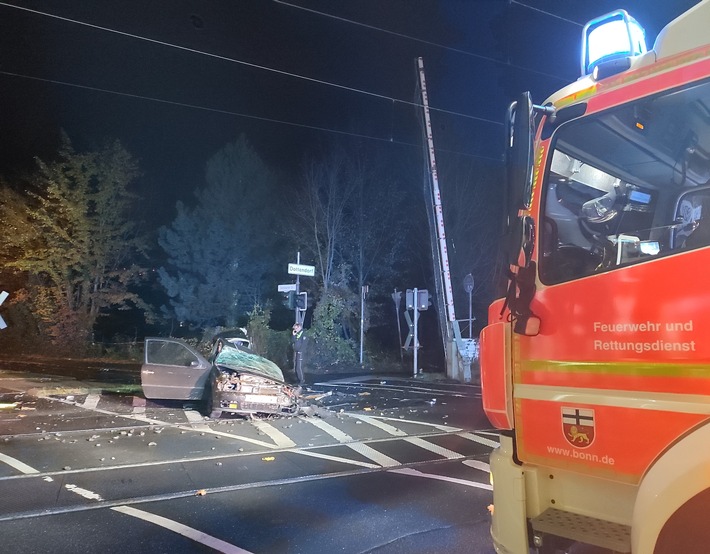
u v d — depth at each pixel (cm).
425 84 1964
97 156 2988
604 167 339
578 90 331
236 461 772
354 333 2658
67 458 779
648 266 280
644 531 258
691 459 249
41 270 3022
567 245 321
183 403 1280
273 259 2698
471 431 986
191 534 512
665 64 296
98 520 545
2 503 591
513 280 318
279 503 596
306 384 1747
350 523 539
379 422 1074
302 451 833
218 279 2611
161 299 3266
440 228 1972
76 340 3038
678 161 320
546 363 315
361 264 2583
